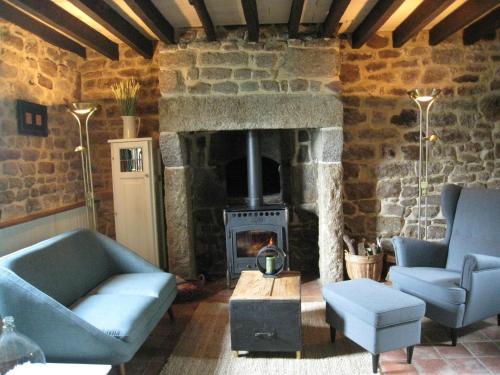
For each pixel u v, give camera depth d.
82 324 2.05
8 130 3.15
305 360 2.52
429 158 4.17
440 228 4.23
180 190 3.86
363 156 4.18
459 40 4.07
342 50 4.09
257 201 3.96
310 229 4.31
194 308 3.42
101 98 4.29
